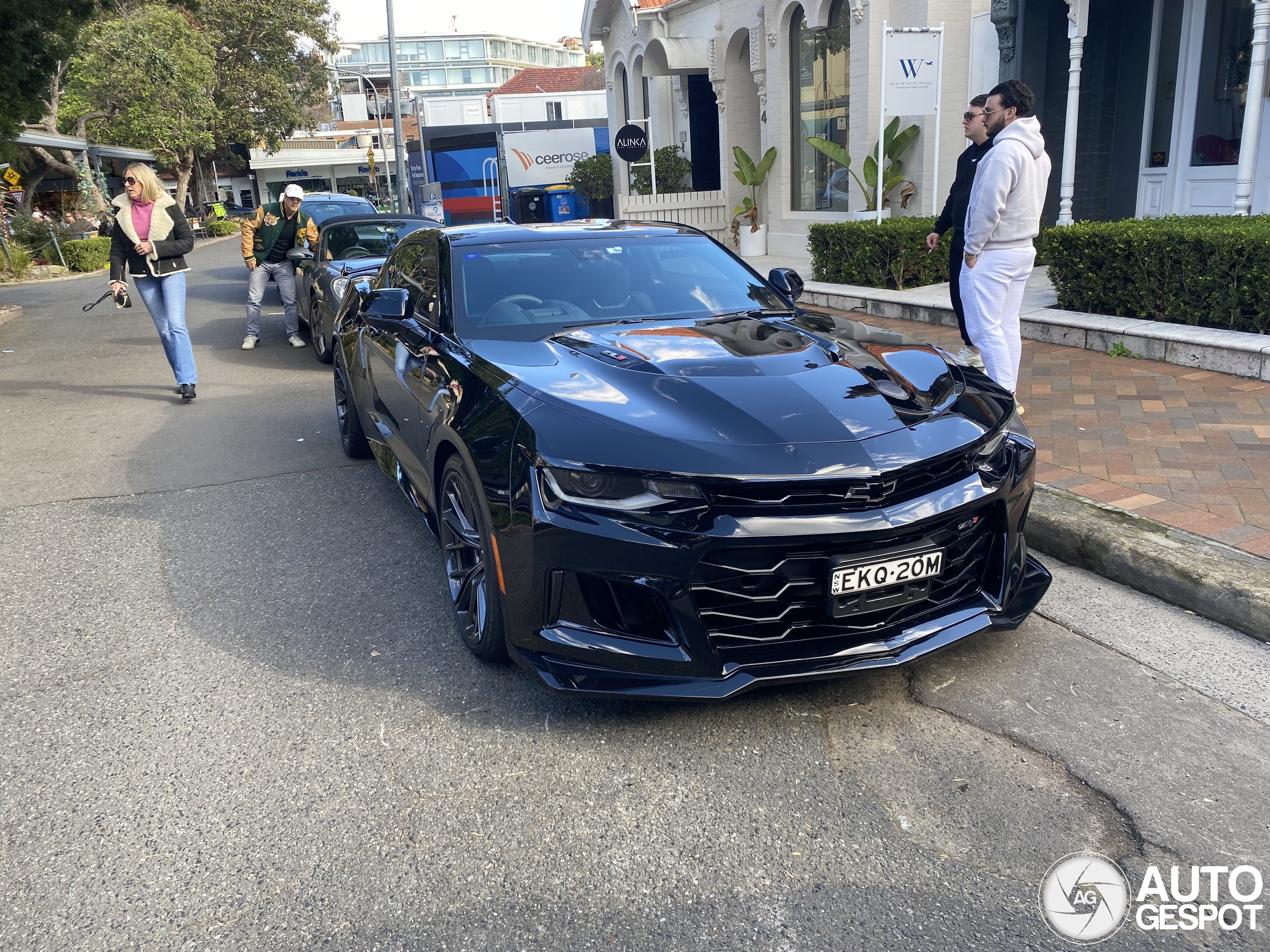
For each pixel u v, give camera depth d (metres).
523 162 21.83
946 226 5.98
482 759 2.70
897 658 2.72
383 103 78.25
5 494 5.41
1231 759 2.56
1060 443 4.89
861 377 3.03
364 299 5.34
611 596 2.67
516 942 2.03
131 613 3.77
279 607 3.77
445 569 3.89
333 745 2.79
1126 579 3.64
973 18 10.73
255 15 44.56
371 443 4.95
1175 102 9.63
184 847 2.37
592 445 2.65
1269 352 5.62
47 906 2.17
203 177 56.47
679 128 18.69
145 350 10.45
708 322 3.70
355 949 2.03
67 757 2.78
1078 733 2.71
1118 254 6.87
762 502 2.54
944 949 1.97
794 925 2.05
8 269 21.06
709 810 2.45
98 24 34.41
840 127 12.94
